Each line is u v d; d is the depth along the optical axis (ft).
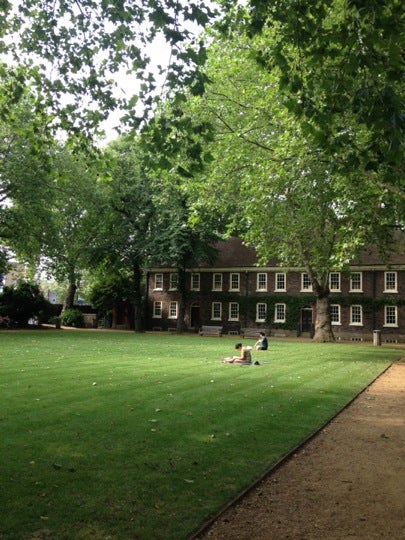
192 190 82.99
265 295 162.40
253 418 28.94
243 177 67.87
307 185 60.95
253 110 62.90
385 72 22.77
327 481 19.54
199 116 68.39
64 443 22.47
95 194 123.85
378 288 146.92
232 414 29.71
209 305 170.71
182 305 159.22
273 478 19.67
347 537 14.69
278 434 25.75
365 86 20.45
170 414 28.99
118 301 168.04
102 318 177.88
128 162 142.92
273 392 38.04
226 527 15.10
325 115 23.59
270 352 80.28
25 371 44.86
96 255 151.94
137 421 26.94
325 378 47.60
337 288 152.05
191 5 25.25
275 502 17.25
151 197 135.95
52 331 130.93
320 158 48.85
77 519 14.97
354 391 40.24
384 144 22.74
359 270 149.18
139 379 42.27
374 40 21.18
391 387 43.93
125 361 56.80
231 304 167.32
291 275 159.43
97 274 182.91
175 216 136.36
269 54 26.63
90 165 34.17
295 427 27.43
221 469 19.94
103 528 14.46
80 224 147.95
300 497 17.79
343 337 149.38
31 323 159.33
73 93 32.50
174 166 31.73
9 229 116.78
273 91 52.39
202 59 25.75
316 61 23.75
